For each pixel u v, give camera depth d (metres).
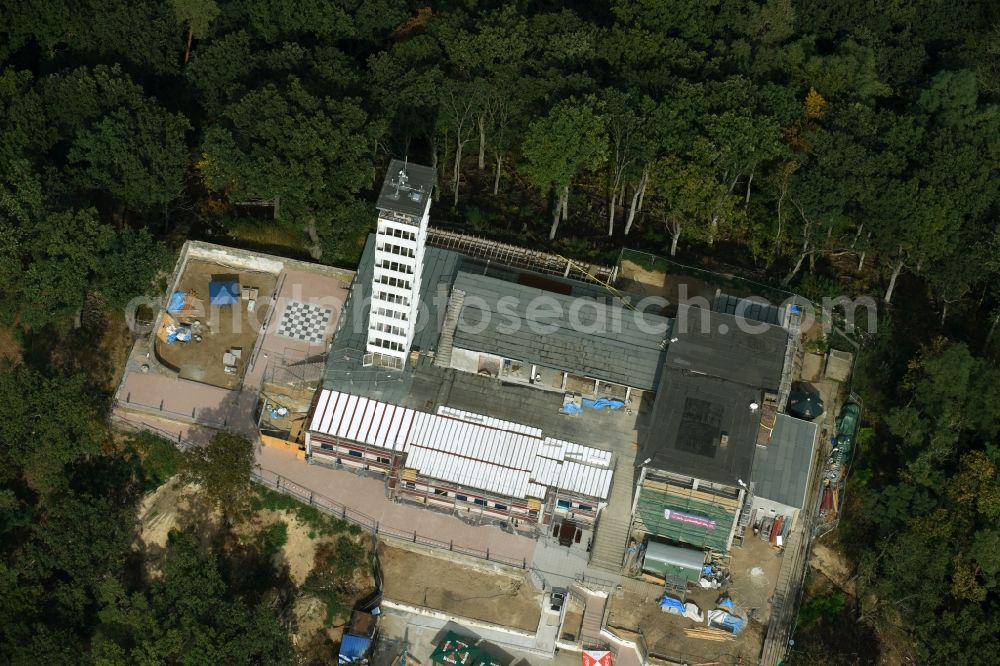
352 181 144.75
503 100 157.25
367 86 154.12
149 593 138.38
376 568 141.62
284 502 143.25
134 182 146.75
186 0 160.38
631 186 165.62
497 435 143.12
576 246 160.38
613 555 141.50
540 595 141.38
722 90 154.88
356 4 168.88
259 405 147.12
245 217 157.75
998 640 134.50
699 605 140.88
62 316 142.88
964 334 159.62
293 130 141.38
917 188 150.12
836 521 146.00
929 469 141.12
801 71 166.50
